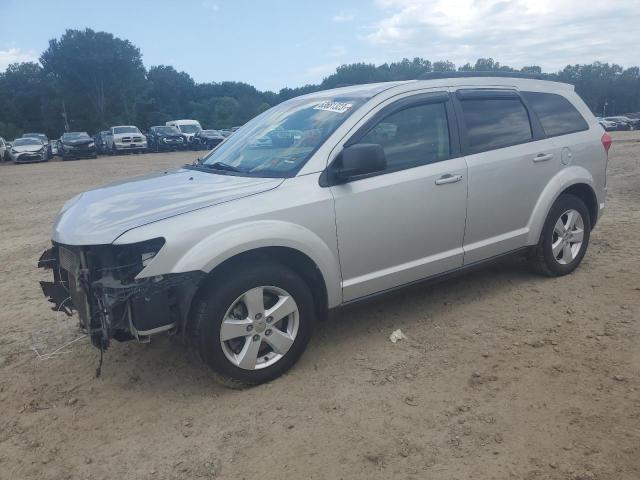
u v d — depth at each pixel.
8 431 3.17
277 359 3.53
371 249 3.86
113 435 3.08
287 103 4.78
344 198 3.68
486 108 4.59
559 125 5.11
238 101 115.38
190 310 3.29
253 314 3.38
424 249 4.15
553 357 3.65
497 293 4.85
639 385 3.24
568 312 4.35
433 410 3.12
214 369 3.33
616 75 132.12
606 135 5.46
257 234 3.30
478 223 4.43
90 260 3.27
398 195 3.91
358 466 2.70
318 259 3.60
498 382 3.38
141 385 3.62
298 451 2.84
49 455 2.93
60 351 4.20
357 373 3.60
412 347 3.92
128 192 3.84
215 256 3.16
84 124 86.69
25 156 29.41
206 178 3.98
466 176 4.27
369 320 4.43
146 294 3.09
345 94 4.30
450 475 2.59
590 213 5.44
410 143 4.09
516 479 2.54
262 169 3.86
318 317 3.86
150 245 3.12
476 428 2.93
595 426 2.88
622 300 4.51
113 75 82.69
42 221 10.12
